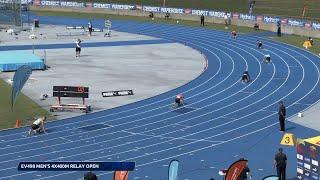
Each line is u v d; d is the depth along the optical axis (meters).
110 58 73.81
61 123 44.41
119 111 48.16
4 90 54.66
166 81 60.25
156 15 121.50
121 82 59.31
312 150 29.72
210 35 95.75
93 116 46.53
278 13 118.06
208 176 33.41
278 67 67.62
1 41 86.50
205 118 46.19
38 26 105.12
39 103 50.12
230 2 136.88
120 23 112.75
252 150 38.31
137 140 40.28
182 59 73.81
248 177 28.98
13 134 41.56
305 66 68.12
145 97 53.12
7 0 105.38
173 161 26.16
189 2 137.00
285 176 32.75
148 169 34.53
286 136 39.59
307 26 93.50
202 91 55.72
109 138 40.66
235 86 57.84
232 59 73.44
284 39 90.12
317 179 29.53
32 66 64.38
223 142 40.03
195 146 39.12
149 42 88.38
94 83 58.53
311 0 139.12
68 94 48.16
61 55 75.31
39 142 39.69
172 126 43.84
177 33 98.44
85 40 89.56
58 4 133.88
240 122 45.06
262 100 52.12
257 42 82.69
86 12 131.00
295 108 49.31
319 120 45.62
